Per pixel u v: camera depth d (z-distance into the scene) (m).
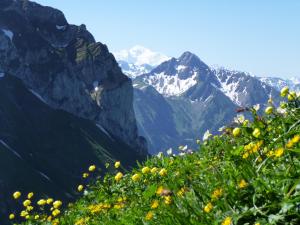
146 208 1.93
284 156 1.58
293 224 1.32
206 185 1.85
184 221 1.57
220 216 1.50
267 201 1.45
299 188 1.38
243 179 1.61
